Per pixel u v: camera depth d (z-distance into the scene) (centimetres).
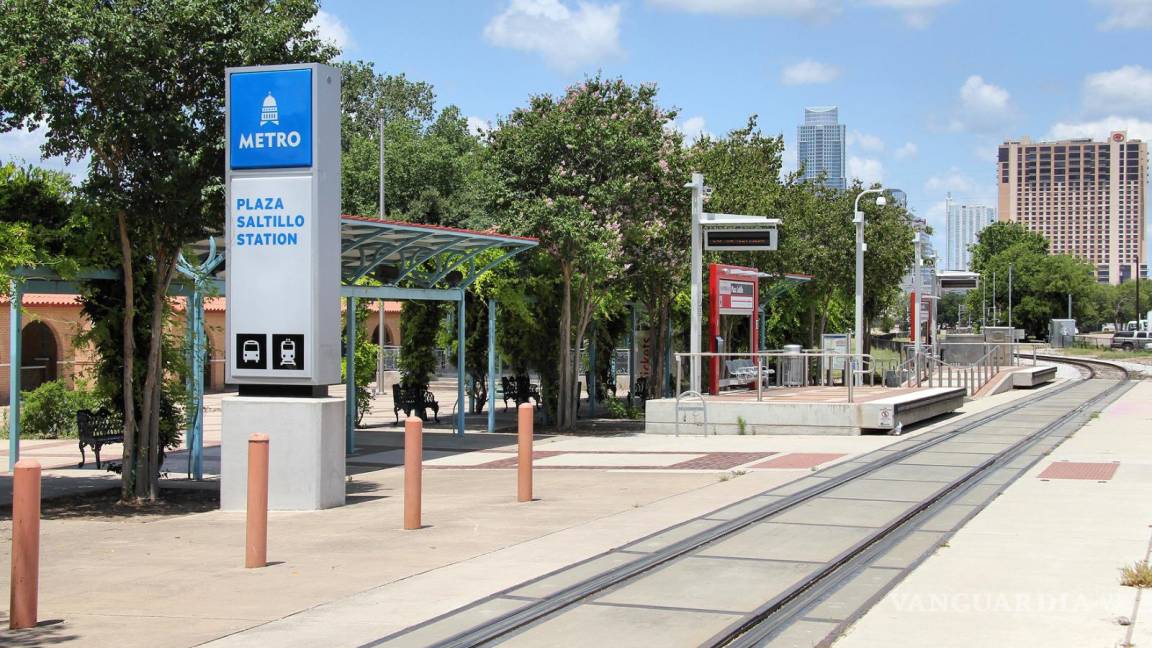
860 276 3288
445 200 5738
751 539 1045
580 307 2680
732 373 2702
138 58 1297
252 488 952
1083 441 2000
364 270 2159
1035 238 13875
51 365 3756
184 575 917
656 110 2619
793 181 4209
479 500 1359
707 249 2580
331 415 1332
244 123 1334
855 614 760
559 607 783
